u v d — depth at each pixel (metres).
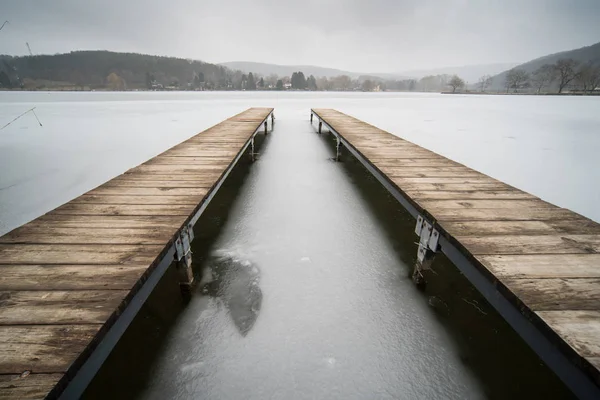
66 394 0.94
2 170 5.03
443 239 1.88
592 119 12.94
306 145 7.30
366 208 3.64
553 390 1.50
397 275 2.36
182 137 7.94
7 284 1.29
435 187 2.57
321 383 1.53
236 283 2.25
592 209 3.73
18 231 1.74
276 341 1.76
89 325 1.08
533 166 5.57
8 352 0.97
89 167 5.25
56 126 9.68
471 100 30.42
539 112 16.42
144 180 2.71
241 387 1.51
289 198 3.92
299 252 2.66
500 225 1.86
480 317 1.95
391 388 1.51
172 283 2.26
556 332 1.05
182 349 1.71
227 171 3.21
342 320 1.91
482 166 5.55
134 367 1.61
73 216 1.95
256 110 10.52
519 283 1.31
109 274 1.36
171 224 1.86
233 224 3.18
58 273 1.37
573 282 1.32
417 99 32.81
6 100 24.23
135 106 17.98
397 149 4.15
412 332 1.83
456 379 1.56
